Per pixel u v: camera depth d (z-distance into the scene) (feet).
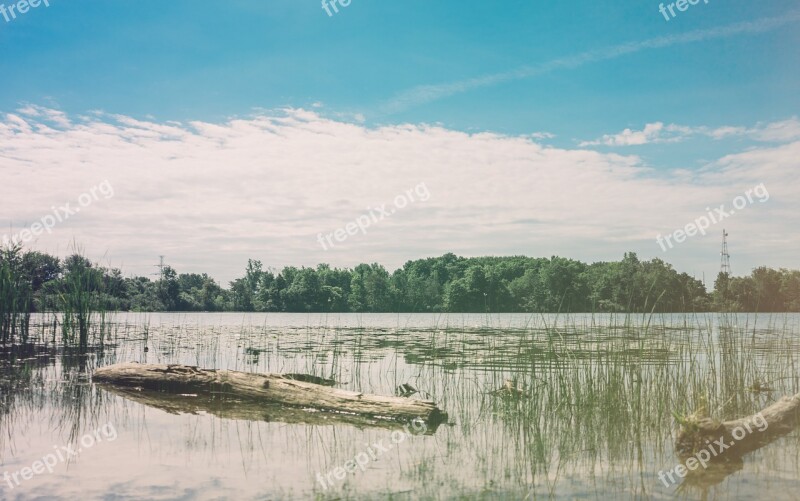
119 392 37.78
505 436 26.48
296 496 17.88
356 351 62.44
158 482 19.24
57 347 63.16
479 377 43.27
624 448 24.31
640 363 33.40
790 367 44.29
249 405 34.73
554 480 19.67
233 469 20.79
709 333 38.17
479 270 249.34
